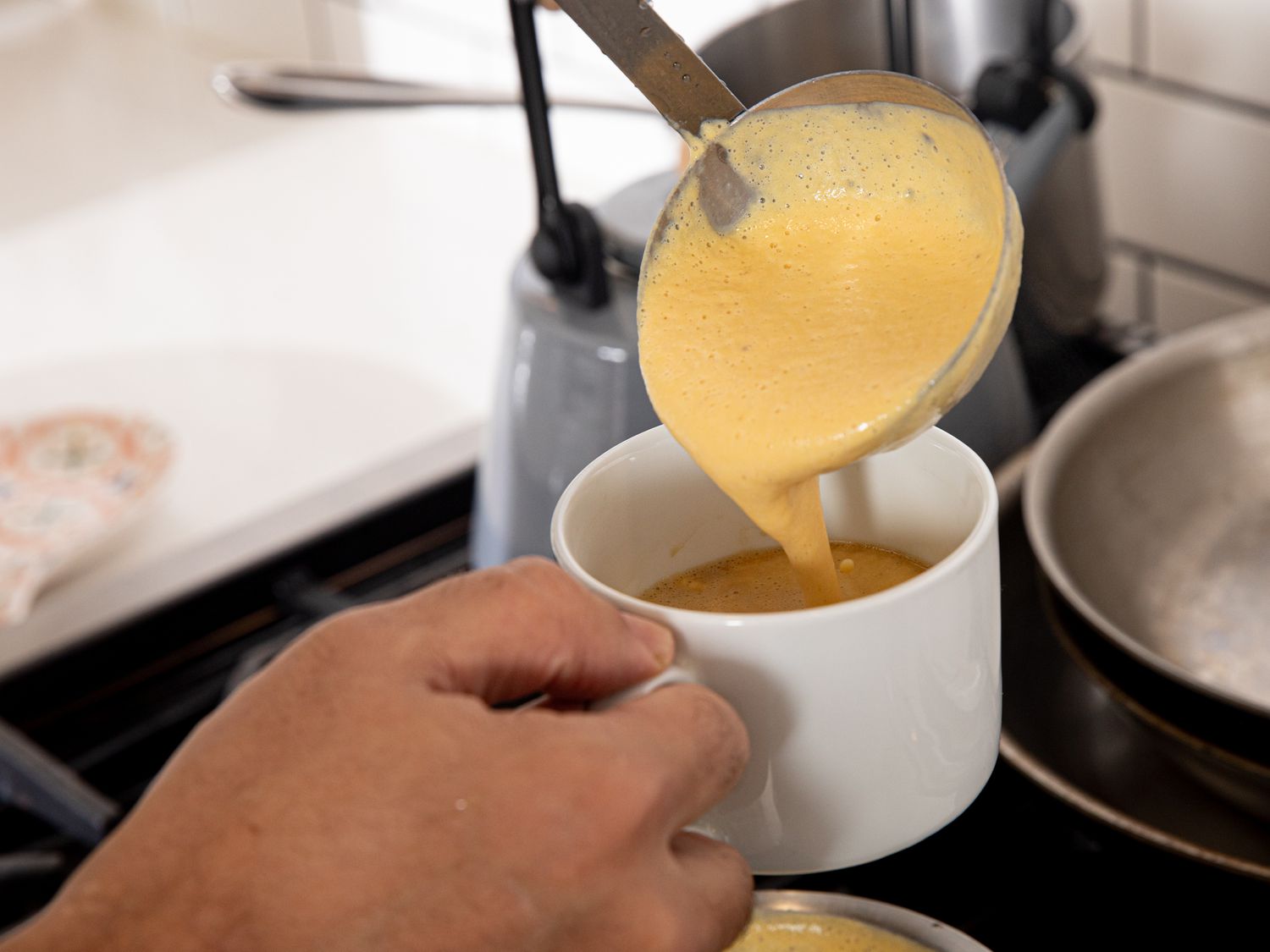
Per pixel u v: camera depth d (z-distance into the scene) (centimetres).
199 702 79
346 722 43
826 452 43
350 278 145
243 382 130
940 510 48
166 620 84
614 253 70
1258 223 103
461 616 44
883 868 61
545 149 67
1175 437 77
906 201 47
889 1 77
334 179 167
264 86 88
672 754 42
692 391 46
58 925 42
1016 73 81
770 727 43
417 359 130
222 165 174
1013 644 69
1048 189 79
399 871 42
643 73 47
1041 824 61
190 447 122
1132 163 109
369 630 44
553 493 70
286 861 42
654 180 73
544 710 45
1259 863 60
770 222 48
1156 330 102
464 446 98
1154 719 61
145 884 42
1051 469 71
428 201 158
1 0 227
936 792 45
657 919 42
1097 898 59
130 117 188
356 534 90
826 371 44
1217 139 102
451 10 155
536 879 41
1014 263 41
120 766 76
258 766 43
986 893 60
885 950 50
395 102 87
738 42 87
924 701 43
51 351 140
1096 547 73
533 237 69
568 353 68
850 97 47
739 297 47
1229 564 75
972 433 70
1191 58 101
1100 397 75
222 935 42
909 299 45
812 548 46
